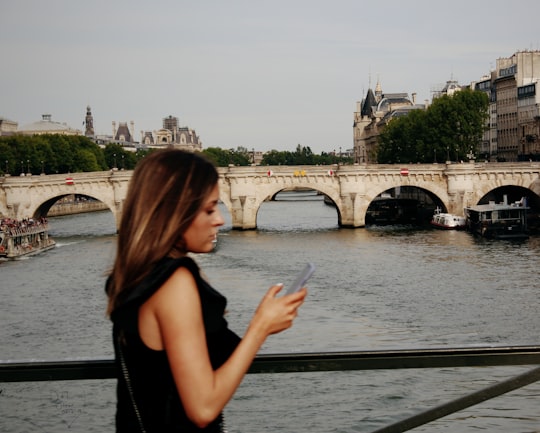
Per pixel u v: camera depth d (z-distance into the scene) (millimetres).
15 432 27578
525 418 27344
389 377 32406
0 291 67375
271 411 30859
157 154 4848
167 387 4480
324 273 72750
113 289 4629
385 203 145375
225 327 4859
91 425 27844
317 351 6188
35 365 6227
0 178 129500
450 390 29688
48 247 103688
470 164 131000
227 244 102875
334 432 29469
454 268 74250
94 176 131000
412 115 177500
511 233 108875
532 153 184375
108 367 6262
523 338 45000
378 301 57250
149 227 4613
